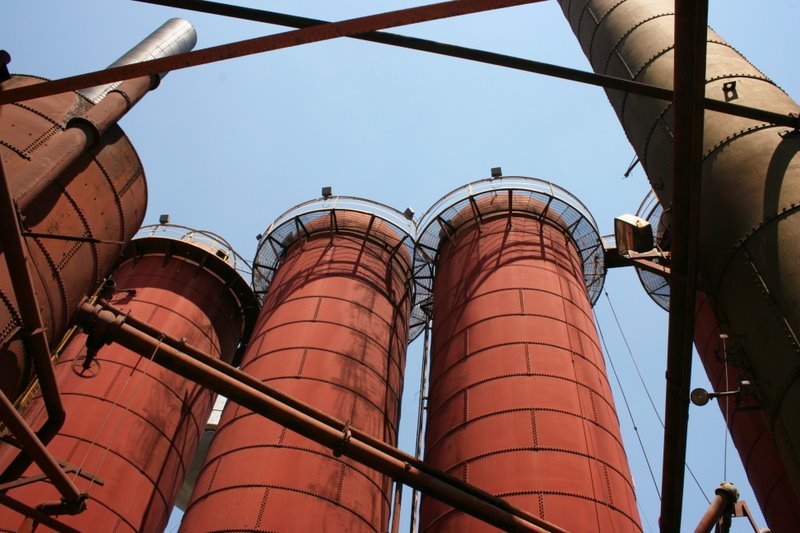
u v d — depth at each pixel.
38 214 13.44
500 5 7.18
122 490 21.22
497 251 25.23
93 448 21.52
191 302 28.59
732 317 12.61
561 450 17.81
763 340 11.61
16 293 10.95
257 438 19.72
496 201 28.22
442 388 21.58
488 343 21.30
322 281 26.02
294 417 13.43
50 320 13.43
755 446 18.59
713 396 12.02
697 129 9.33
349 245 28.39
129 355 24.62
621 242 12.83
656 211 23.83
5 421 10.63
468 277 24.80
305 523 17.73
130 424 22.83
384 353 24.59
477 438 18.73
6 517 18.08
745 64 15.78
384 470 13.31
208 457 20.59
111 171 15.86
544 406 18.89
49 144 13.86
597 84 10.70
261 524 17.48
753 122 13.62
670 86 15.98
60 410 13.46
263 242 31.00
